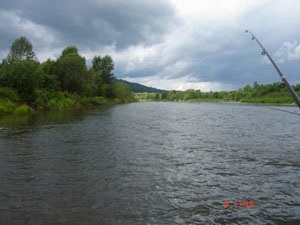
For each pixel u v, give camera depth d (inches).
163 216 295.7
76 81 2625.5
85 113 1667.1
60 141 697.6
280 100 3799.2
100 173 437.4
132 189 370.3
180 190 368.8
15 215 294.4
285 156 560.1
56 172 439.8
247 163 505.7
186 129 962.7
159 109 2352.4
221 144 684.7
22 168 459.8
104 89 3572.8
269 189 376.8
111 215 296.5
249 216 299.4
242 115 1638.8
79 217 291.9
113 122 1163.9
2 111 1444.4
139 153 576.7
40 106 1808.6
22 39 2309.3
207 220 289.0
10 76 1748.3
